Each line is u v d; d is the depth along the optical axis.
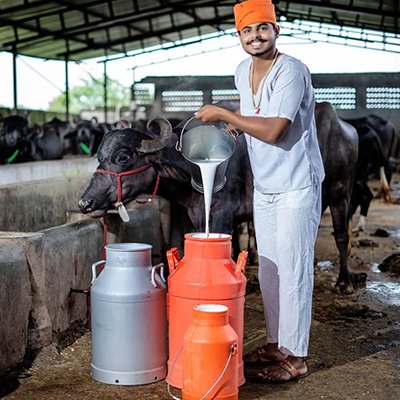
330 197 6.46
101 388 3.95
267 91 3.87
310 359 4.49
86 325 5.08
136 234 6.27
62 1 20.20
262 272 4.19
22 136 18.03
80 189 8.19
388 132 16.20
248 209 5.65
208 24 28.42
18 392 3.87
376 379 4.13
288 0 22.97
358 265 7.90
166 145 5.01
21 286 4.23
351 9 22.39
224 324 3.53
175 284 3.78
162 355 4.08
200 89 32.31
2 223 6.62
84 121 24.62
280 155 3.91
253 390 3.93
